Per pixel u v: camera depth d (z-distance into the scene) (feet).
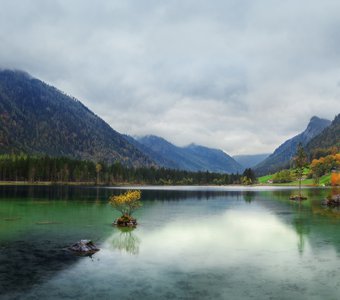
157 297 78.74
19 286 84.17
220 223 191.21
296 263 107.55
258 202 342.64
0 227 166.30
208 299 77.97
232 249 126.11
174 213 240.94
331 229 170.71
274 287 86.07
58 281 88.33
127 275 94.27
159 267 102.12
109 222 188.85
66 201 317.63
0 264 101.96
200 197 424.05
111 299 77.36
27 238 140.05
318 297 79.61
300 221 199.31
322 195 447.42
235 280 91.15
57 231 157.58
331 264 106.52
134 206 195.00
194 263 106.93
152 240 141.38
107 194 431.84
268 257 114.83
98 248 125.18
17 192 436.35
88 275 93.61
